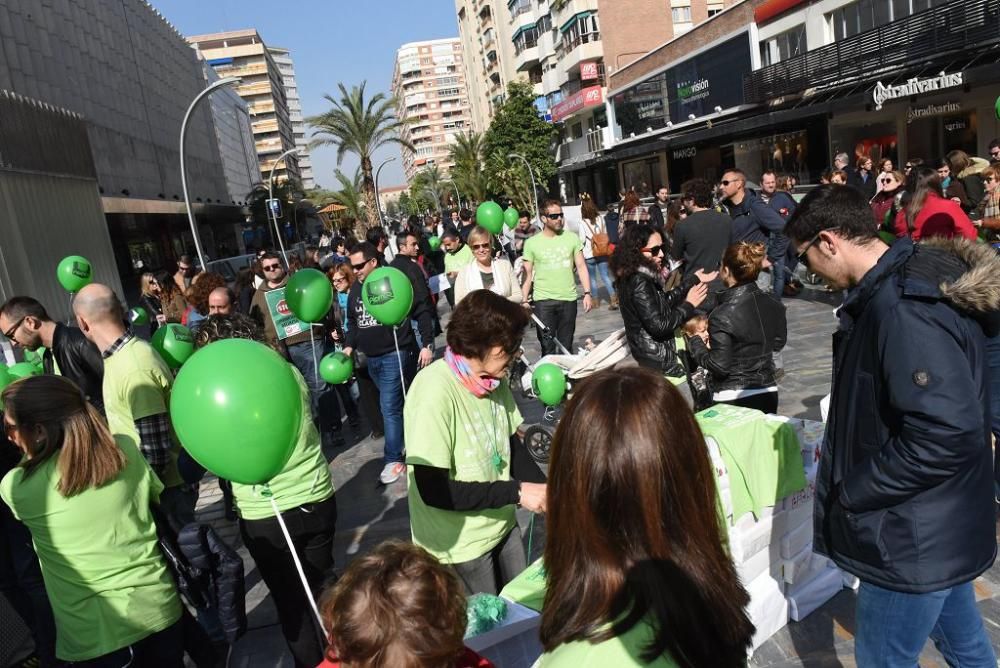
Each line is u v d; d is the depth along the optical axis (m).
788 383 6.31
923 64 17.27
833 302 9.22
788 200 9.01
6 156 8.05
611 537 1.22
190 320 6.70
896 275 1.86
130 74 33.12
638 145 37.81
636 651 1.16
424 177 91.44
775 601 2.99
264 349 2.34
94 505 2.44
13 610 3.61
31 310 4.27
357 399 7.30
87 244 10.27
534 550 4.02
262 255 6.24
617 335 4.97
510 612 2.42
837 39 21.80
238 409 2.10
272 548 2.83
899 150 20.05
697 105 30.61
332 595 1.52
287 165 119.69
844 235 1.97
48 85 23.20
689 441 1.26
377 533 4.66
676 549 1.21
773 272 9.42
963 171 7.63
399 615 1.41
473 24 77.44
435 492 2.38
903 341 1.77
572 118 48.81
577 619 1.21
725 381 3.66
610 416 1.25
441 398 2.45
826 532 2.07
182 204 34.59
